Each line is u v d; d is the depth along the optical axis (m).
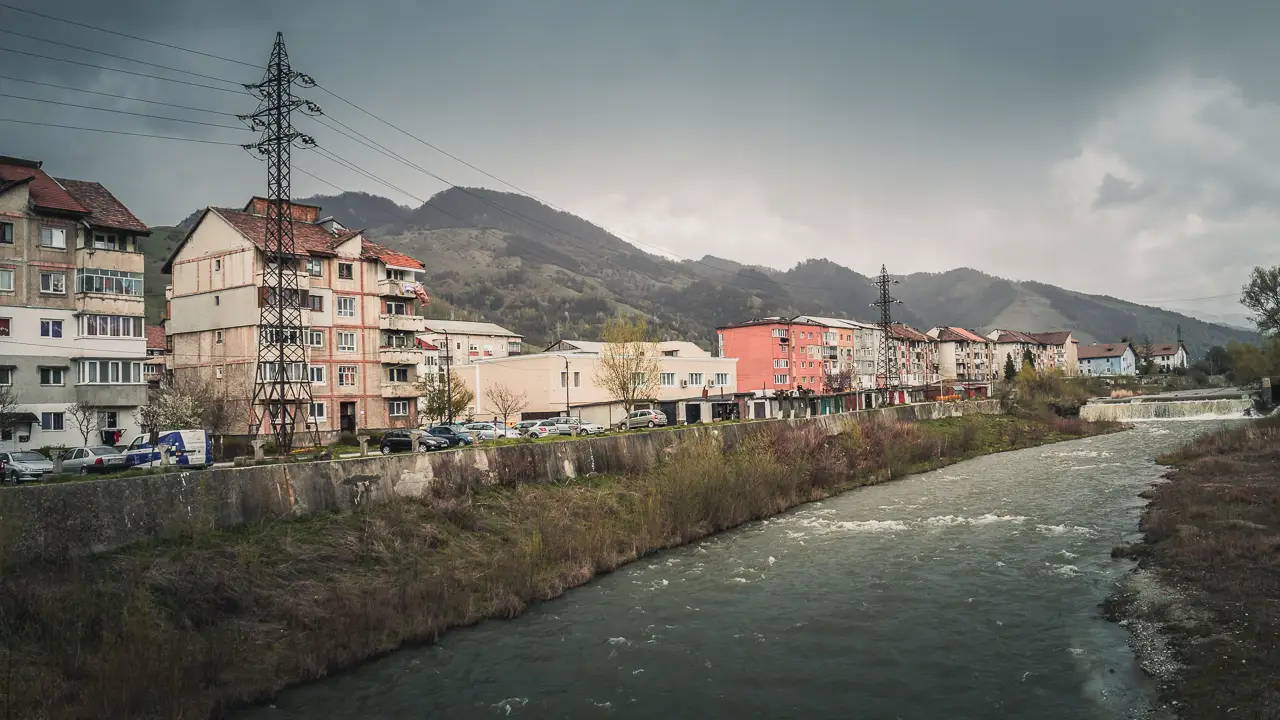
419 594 31.20
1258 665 21.56
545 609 31.75
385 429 77.75
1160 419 116.75
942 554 37.50
